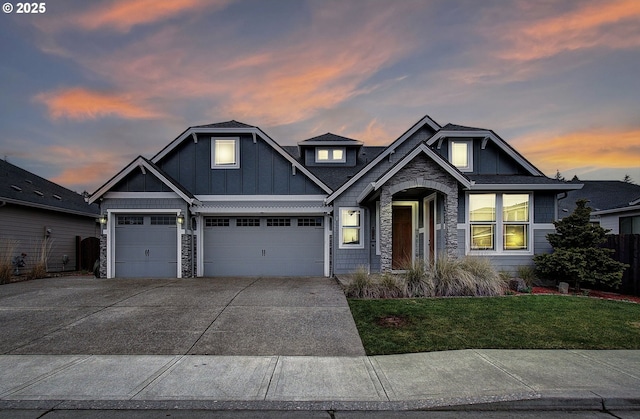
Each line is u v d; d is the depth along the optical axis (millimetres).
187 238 13602
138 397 4277
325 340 6328
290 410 4086
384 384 4633
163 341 6281
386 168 13852
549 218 12586
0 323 7242
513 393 4328
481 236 12484
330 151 17453
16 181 17250
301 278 13328
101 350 5898
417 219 14062
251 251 14312
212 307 8359
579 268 10414
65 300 9086
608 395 4266
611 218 18875
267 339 6383
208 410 4082
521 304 8453
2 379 4789
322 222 14438
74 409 4090
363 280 9656
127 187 13523
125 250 13602
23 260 15102
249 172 14344
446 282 9609
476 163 13703
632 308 8234
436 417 3947
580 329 6836
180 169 14359
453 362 5359
